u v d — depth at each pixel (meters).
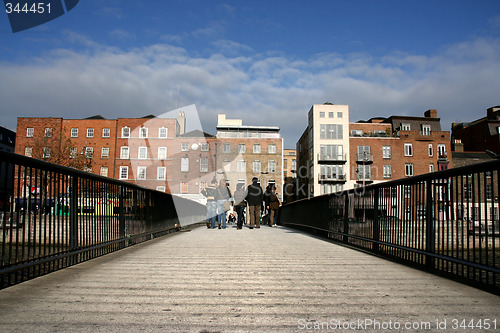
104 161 60.44
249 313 3.07
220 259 5.91
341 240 9.05
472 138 61.00
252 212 14.63
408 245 5.73
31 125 60.50
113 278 4.40
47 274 4.63
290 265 5.38
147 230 9.27
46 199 4.57
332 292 3.77
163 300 3.44
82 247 5.56
